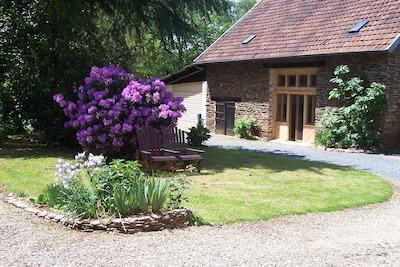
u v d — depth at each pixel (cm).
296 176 1020
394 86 1484
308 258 495
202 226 613
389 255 514
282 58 1728
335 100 1598
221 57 2059
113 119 1105
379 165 1236
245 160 1266
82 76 1381
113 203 596
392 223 665
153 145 1086
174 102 1158
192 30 1877
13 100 1358
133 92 1104
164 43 1973
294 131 1823
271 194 818
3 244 514
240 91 2022
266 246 536
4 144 1455
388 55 1442
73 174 621
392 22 1475
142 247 515
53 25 1381
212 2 1822
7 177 913
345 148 1559
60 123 1349
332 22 1712
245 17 2264
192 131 1609
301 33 1789
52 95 1354
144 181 639
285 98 1852
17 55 1377
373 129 1501
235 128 2014
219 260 480
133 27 1864
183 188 667
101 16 1800
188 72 2447
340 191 866
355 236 593
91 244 520
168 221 595
